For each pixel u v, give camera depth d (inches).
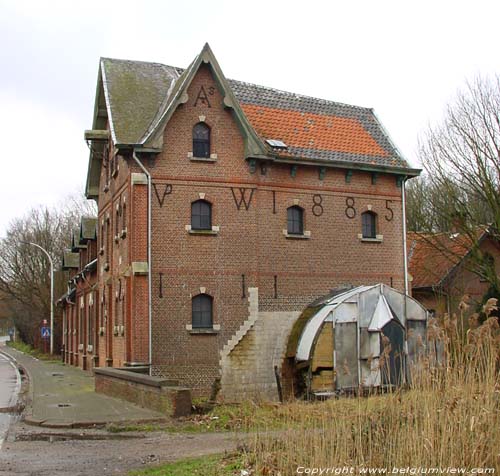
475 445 310.2
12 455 496.1
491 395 328.8
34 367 1582.2
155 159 942.4
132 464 452.4
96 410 712.4
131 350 922.7
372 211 1095.0
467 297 391.9
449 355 354.3
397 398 360.5
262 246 997.8
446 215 1167.0
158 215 936.3
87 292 1465.3
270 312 987.9
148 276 917.2
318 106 1179.9
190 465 421.1
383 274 1090.7
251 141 982.4
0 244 2691.9
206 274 949.8
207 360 935.0
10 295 2861.7
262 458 379.6
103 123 1177.4
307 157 1032.2
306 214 1036.5
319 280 1033.5
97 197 1321.4
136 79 1078.4
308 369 914.7
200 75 979.3
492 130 1077.8
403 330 949.2
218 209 967.0
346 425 348.5
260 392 956.0
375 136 1171.9
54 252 2694.4
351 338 936.3
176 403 649.6
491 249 1337.4
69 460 472.1
